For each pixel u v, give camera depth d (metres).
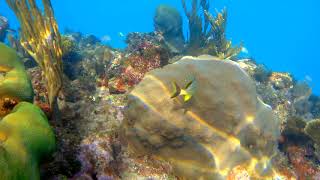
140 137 3.30
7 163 2.05
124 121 3.47
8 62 3.00
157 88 3.46
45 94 4.07
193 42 10.03
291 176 3.80
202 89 3.41
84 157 2.84
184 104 3.31
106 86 4.91
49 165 2.70
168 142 3.27
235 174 3.25
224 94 3.44
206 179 3.16
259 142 3.51
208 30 10.11
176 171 3.20
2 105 2.90
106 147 3.02
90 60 7.58
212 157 3.21
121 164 3.06
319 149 5.13
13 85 2.91
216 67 3.67
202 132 3.26
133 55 5.67
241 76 3.70
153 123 3.27
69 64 6.00
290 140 5.50
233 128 3.36
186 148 3.25
